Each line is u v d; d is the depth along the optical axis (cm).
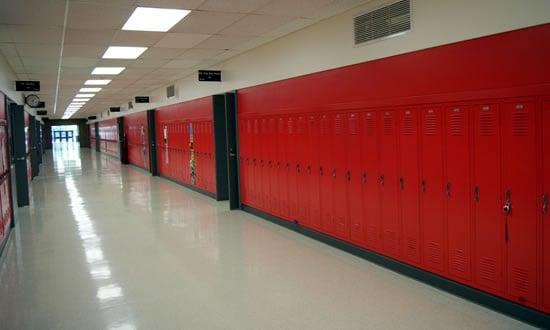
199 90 1012
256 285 427
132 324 348
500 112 333
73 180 1403
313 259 505
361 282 427
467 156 363
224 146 923
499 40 329
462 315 345
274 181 690
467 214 368
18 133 915
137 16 488
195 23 532
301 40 590
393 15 430
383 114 450
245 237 616
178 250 559
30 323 354
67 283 447
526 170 319
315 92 565
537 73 305
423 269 419
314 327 334
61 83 1096
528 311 325
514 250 332
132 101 1812
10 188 727
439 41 380
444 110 380
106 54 717
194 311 370
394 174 443
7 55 695
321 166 562
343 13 502
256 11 485
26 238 647
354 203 506
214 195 971
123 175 1542
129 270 484
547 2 296
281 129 655
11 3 420
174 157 1287
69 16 474
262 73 704
